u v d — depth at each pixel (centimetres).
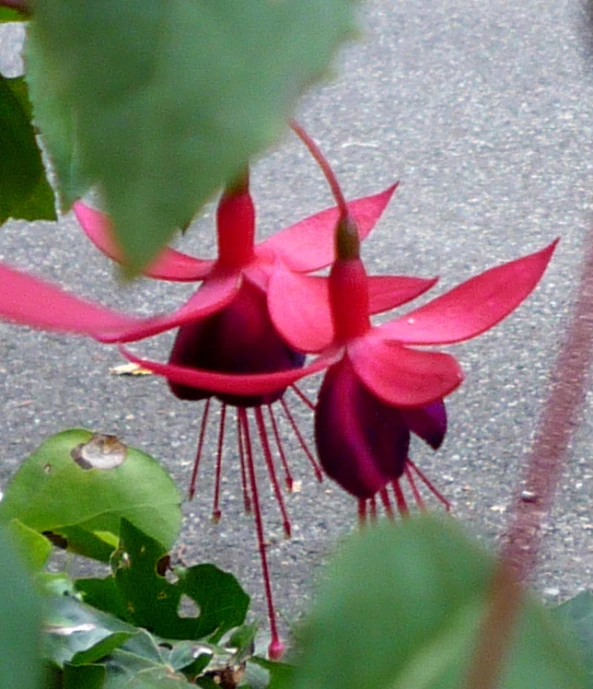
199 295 28
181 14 11
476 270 119
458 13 162
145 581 36
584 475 88
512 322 109
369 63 154
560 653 12
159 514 39
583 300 13
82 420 102
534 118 144
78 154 11
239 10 11
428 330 27
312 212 128
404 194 132
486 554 12
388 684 12
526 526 13
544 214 127
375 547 12
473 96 148
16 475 39
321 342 27
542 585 80
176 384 28
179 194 10
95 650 31
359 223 30
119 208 10
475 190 132
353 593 12
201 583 36
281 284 28
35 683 11
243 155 10
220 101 10
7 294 18
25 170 31
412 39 157
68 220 129
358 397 26
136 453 40
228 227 28
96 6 11
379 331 27
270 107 10
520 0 164
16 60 122
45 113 11
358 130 143
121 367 108
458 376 25
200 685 35
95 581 36
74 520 39
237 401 27
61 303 19
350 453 26
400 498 27
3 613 11
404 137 141
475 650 12
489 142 140
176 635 36
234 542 85
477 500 89
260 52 11
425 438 27
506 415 99
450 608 12
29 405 104
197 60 11
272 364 28
